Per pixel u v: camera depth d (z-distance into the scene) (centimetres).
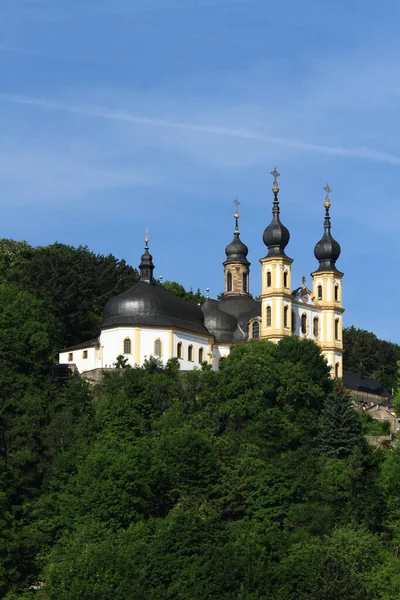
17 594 18962
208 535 19575
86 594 18100
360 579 18900
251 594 18312
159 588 18575
